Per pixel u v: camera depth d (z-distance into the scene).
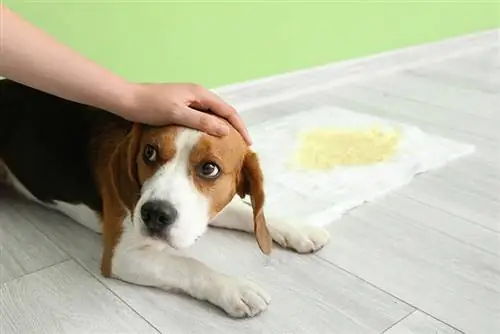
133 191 1.24
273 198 1.63
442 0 3.12
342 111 2.31
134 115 1.19
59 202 1.51
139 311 1.21
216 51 2.26
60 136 1.49
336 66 2.68
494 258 1.42
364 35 2.80
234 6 2.25
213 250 1.41
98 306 1.23
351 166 1.83
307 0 2.48
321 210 1.58
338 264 1.38
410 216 1.59
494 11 3.51
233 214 1.48
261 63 2.41
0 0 1.73
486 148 2.03
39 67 1.12
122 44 2.01
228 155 1.18
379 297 1.27
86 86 1.16
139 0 1.99
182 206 1.14
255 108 2.36
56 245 1.43
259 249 1.42
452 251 1.44
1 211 1.56
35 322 1.18
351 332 1.17
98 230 1.47
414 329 1.18
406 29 3.00
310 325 1.18
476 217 1.59
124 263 1.28
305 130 2.10
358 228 1.52
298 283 1.30
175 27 2.11
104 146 1.38
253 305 1.20
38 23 1.82
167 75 2.15
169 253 1.31
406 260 1.40
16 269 1.33
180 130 1.16
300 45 2.53
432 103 2.49
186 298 1.25
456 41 3.28
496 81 2.84
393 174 1.79
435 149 1.98
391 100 2.51
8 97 1.59
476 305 1.25
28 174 1.54
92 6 1.90
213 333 1.16
